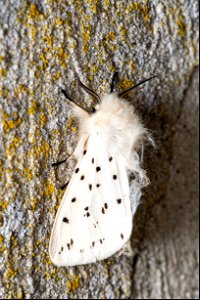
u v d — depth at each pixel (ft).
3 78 0.34
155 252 0.41
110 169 0.33
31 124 0.34
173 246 0.41
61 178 0.34
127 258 0.39
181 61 0.38
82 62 0.34
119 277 0.39
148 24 0.36
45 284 0.36
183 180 0.41
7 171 0.34
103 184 0.33
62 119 0.34
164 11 0.37
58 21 0.34
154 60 0.37
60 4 0.34
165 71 0.38
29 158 0.34
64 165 0.34
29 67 0.34
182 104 0.40
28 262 0.35
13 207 0.35
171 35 0.37
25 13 0.34
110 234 0.33
